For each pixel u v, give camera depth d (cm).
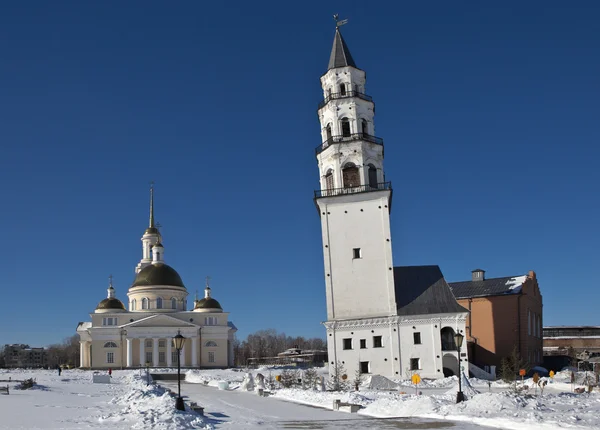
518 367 7250
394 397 3988
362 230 7000
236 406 4053
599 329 11612
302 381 5912
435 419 3039
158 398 3541
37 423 2717
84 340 14175
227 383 6650
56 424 2694
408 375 6619
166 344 13225
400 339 6725
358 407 3619
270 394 5147
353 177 7094
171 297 13975
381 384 5741
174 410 3016
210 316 13712
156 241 15438
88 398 4603
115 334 13088
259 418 3241
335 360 6781
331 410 3731
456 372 6769
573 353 10419
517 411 2992
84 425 2662
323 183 7288
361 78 7419
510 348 8156
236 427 2806
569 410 3033
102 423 2744
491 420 2775
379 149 7238
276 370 10612
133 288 14012
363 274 6925
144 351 13062
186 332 13188
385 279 6875
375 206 7012
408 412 3300
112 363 12962
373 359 6725
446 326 6756
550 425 2548
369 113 7325
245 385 6112
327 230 7069
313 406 4038
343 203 7075
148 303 13825
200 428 2730
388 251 6912
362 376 6631
